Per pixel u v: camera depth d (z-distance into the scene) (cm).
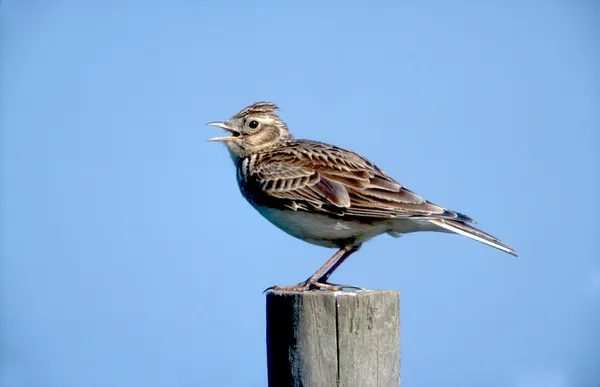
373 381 963
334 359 959
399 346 994
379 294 971
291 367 974
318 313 965
